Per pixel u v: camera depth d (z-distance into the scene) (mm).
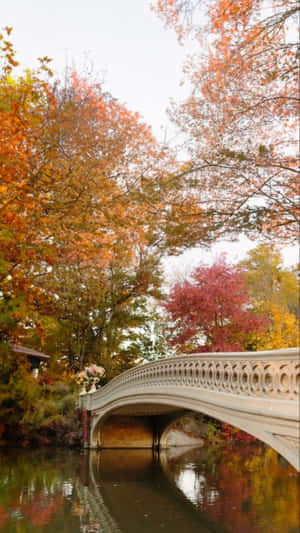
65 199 10086
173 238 6539
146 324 28203
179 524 8609
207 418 25578
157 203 6785
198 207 6633
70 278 21156
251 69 6488
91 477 13672
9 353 16656
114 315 27328
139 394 14625
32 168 10094
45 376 23766
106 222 9852
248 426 7000
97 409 21156
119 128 9812
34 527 8289
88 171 9172
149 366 13734
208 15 6254
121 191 8914
